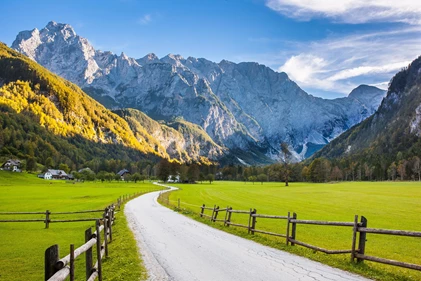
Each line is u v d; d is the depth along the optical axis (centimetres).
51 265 641
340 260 1411
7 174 16712
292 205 5391
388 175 18088
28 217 3747
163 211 4053
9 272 1452
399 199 6222
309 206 5175
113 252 1667
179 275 1202
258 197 7438
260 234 2323
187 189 11406
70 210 4478
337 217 3662
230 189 11369
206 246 1780
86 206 5056
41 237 2417
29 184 14362
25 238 2373
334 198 6812
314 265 1343
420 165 16738
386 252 1853
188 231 2370
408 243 2178
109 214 2066
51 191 9631
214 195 8212
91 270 1031
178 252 1617
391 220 3409
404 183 13350
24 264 1592
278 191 9769
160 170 19612
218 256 1520
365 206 5044
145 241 1944
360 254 1354
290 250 1652
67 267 730
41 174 19300
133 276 1198
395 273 1254
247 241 1948
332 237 2338
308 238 2262
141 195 7769
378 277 1173
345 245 2003
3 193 8581
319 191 9300
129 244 1850
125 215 3559
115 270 1302
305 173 18962
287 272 1230
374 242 2195
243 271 1246
